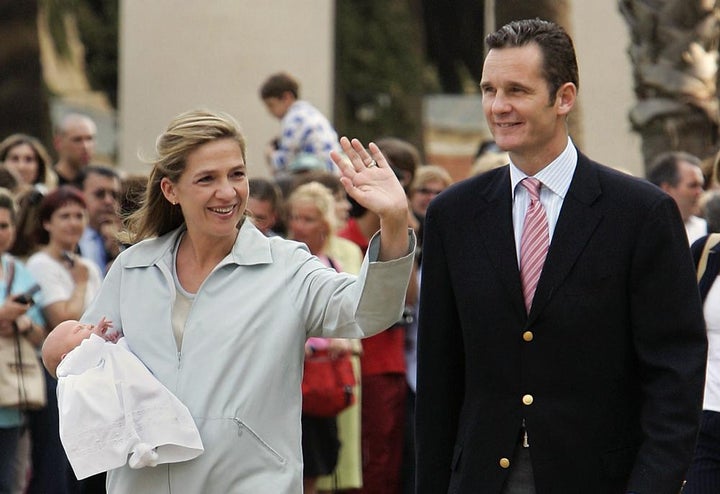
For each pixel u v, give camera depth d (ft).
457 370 49.08
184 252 46.34
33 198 86.99
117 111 268.21
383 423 84.23
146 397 43.70
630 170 132.67
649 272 46.39
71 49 268.62
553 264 46.65
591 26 132.46
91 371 44.19
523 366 46.80
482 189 48.37
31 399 79.36
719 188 86.63
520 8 110.73
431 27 294.66
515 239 47.52
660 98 107.14
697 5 106.11
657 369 46.34
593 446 46.47
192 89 150.71
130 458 43.32
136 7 151.94
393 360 84.58
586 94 133.08
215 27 150.10
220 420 43.57
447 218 48.44
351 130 276.82
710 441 61.16
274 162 121.08
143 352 44.91
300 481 44.37
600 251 46.52
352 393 79.05
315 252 81.97
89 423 43.62
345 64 277.03
